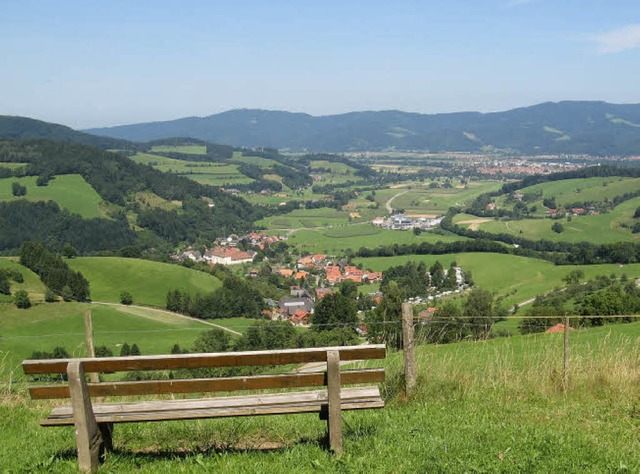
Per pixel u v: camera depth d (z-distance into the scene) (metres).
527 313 50.56
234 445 5.93
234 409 5.18
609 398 8.27
